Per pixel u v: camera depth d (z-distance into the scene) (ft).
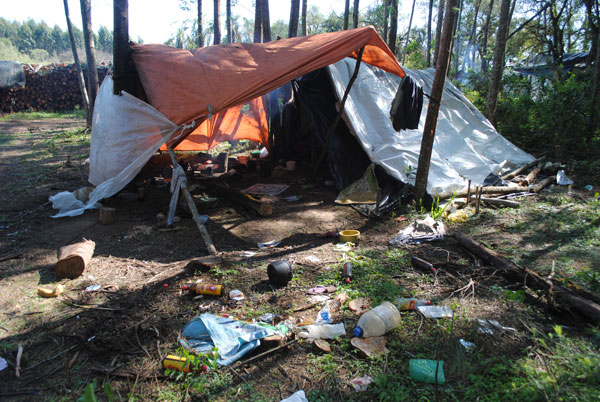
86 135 50.01
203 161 34.22
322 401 8.82
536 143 37.29
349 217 21.88
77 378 9.73
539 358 9.78
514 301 12.65
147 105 21.43
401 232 18.79
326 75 29.04
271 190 27.73
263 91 21.29
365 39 23.07
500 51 34.71
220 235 19.48
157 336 11.22
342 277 14.61
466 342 10.59
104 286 14.21
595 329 10.75
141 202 24.59
